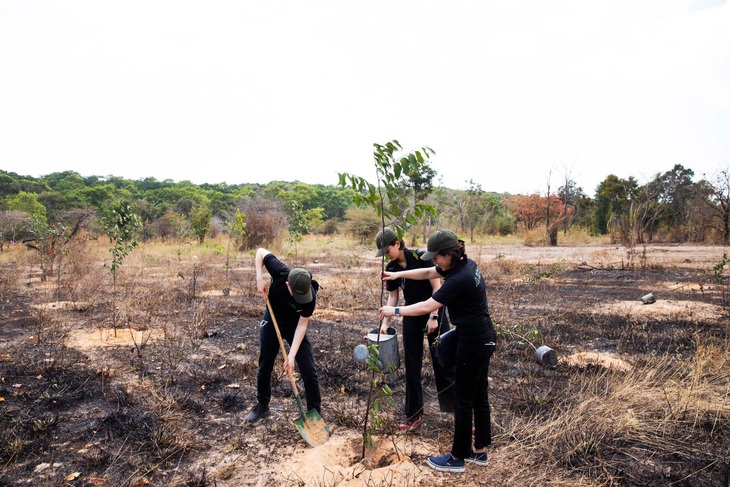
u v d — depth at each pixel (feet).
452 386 12.38
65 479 9.82
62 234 46.75
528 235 79.25
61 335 20.66
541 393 14.42
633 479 9.93
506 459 10.73
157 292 31.42
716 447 11.11
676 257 52.16
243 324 23.24
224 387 14.98
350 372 16.25
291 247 72.74
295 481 9.80
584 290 32.99
